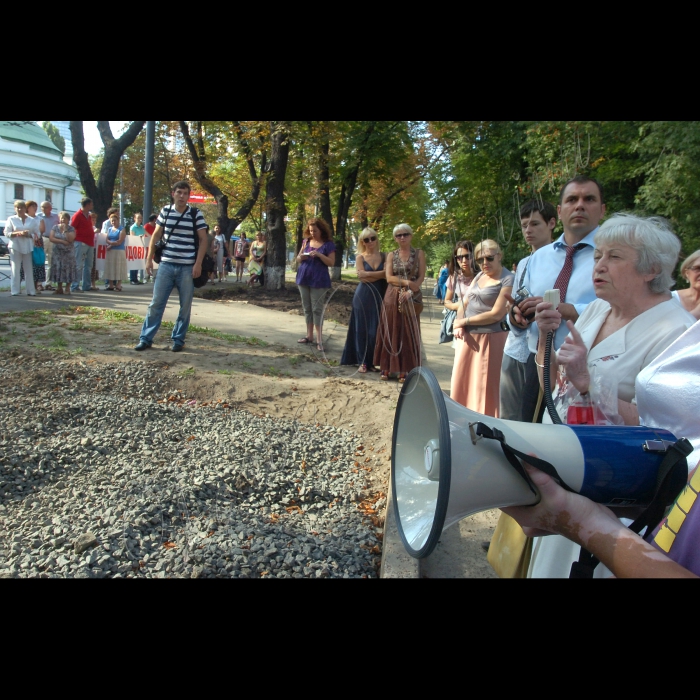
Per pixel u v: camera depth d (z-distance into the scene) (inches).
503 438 50.8
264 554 118.0
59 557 110.7
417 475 63.2
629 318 81.9
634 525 52.2
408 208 956.0
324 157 737.6
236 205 1195.9
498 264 181.0
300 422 208.4
